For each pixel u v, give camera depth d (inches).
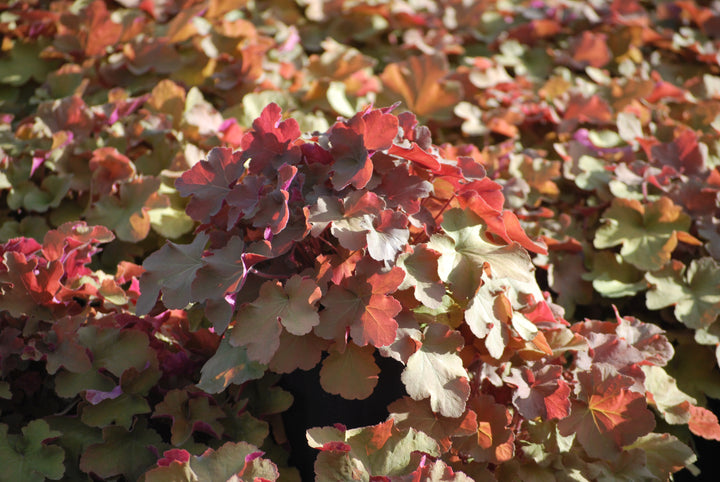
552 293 49.4
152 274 38.6
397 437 37.1
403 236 37.4
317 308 37.4
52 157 48.3
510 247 38.7
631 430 38.6
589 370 39.6
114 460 39.3
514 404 38.4
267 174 38.6
